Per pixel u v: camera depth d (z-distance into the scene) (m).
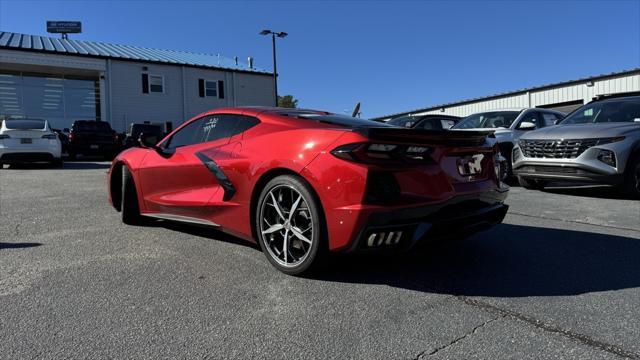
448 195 3.10
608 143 6.62
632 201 6.64
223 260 3.60
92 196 6.96
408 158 2.99
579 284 3.10
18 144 12.14
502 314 2.61
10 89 24.39
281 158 3.21
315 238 3.04
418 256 3.75
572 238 4.37
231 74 29.23
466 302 2.79
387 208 2.84
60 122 25.89
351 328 2.43
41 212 5.59
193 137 4.28
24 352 2.15
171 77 27.08
